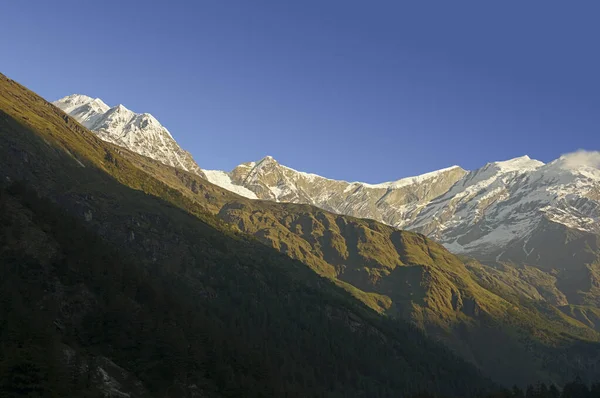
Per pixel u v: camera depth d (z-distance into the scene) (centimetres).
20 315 18962
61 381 16762
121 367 19862
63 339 19800
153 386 19588
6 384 15700
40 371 16388
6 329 17975
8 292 19888
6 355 16612
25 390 15775
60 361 17725
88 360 18875
